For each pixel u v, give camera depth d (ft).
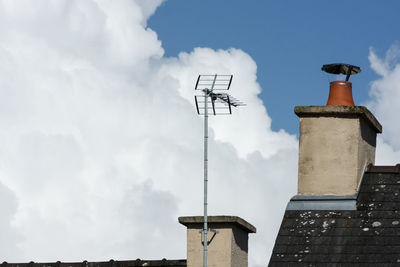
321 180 105.09
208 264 112.78
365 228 99.81
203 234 112.98
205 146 115.96
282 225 102.42
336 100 110.73
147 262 127.65
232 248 113.29
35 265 133.49
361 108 105.09
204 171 115.24
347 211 102.22
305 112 106.42
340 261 97.40
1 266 133.80
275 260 99.25
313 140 106.11
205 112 117.70
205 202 113.60
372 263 96.27
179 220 114.01
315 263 97.96
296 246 100.01
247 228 118.42
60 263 132.36
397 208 101.19
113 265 129.18
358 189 104.22
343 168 104.68
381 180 105.50
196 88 118.62
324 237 100.07
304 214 102.99
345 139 105.29
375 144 114.52
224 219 112.98
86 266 130.72
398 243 97.35
